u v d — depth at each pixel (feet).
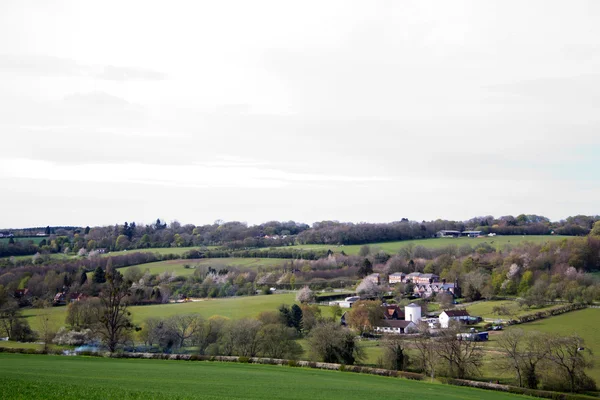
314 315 430.20
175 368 241.76
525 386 255.91
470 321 455.63
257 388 192.13
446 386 236.84
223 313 435.12
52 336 348.79
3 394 142.61
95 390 159.22
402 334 411.75
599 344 342.85
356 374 255.09
